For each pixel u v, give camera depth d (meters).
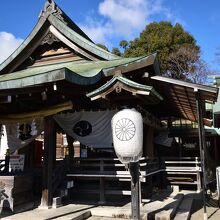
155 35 31.47
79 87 7.74
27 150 12.09
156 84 8.27
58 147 20.58
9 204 7.59
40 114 8.32
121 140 5.87
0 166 10.42
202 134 7.20
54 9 10.15
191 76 31.28
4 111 9.02
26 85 6.70
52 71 6.25
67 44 10.21
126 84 6.59
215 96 7.06
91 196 9.88
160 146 17.20
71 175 8.93
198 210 8.98
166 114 13.89
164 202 8.96
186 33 32.34
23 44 10.43
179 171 12.38
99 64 9.28
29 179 8.77
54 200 8.07
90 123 9.20
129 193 8.61
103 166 8.88
